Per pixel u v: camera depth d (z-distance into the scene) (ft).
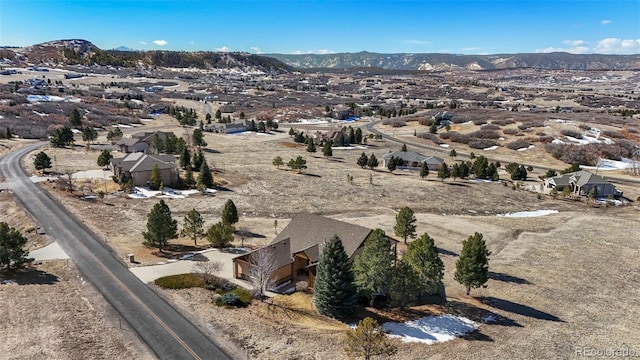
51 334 87.71
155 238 138.10
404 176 279.90
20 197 187.21
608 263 148.46
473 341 95.30
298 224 138.82
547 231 183.83
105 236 149.38
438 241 164.66
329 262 101.30
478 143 386.32
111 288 111.96
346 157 336.29
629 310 115.85
